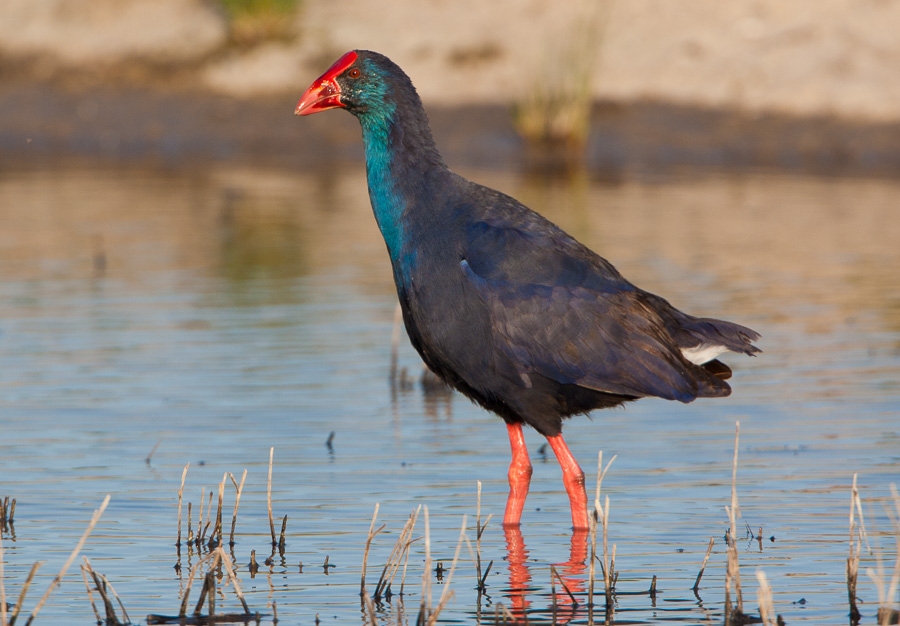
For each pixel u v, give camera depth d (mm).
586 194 24812
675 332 8938
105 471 10234
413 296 8984
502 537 8906
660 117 30516
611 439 11133
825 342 14391
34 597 7840
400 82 9250
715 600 7727
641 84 31359
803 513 9148
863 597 7727
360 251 19953
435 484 9992
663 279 17594
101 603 7750
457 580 8141
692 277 17734
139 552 8578
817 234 20984
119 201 24578
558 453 8969
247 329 15180
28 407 12039
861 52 31219
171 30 34625
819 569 8164
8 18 35094
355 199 25078
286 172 28562
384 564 8406
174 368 13445
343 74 9281
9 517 9117
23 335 14805
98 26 34906
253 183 26984
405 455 10727
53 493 9688
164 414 11844
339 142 31719
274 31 34094
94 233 21312
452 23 33594
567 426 11586
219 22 34875
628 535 8844
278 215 23141
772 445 10789
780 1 32750
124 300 16688
